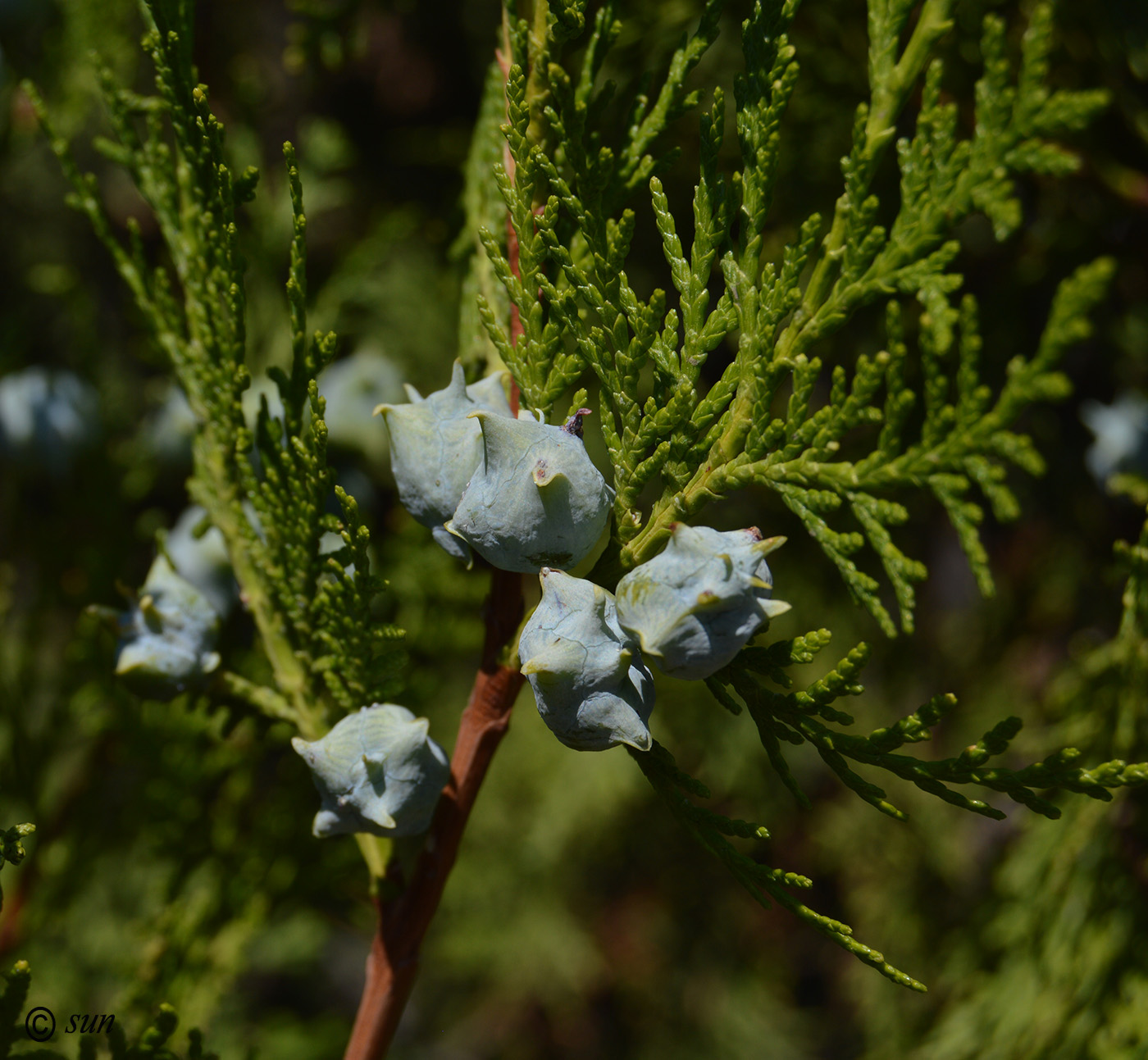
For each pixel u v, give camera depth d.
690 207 0.56
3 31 0.53
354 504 0.31
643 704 0.29
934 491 0.29
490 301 0.34
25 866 0.49
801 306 0.31
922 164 0.30
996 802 0.71
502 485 0.29
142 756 0.45
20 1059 0.32
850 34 0.50
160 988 0.42
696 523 0.63
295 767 0.45
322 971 1.13
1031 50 0.29
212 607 0.34
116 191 0.91
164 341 0.35
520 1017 1.03
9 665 0.58
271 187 0.55
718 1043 0.93
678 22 0.43
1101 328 0.58
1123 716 0.39
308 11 0.42
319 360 0.32
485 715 0.32
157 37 0.32
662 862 0.93
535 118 0.32
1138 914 0.45
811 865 0.89
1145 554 0.36
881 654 0.69
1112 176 0.49
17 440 0.54
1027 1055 0.47
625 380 0.31
